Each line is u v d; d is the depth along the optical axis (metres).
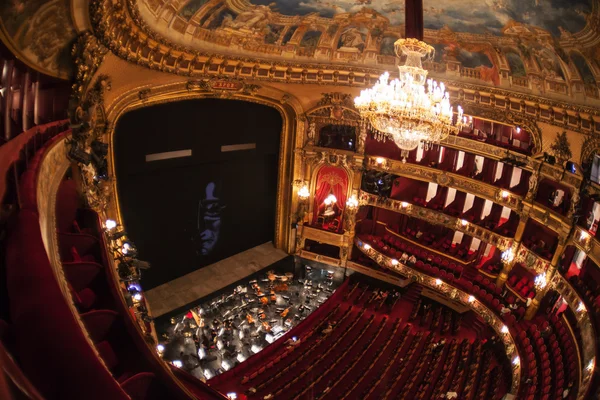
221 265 29.97
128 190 23.67
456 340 25.41
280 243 32.28
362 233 32.06
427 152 29.17
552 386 18.38
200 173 27.00
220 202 28.81
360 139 28.34
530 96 20.88
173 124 23.98
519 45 19.03
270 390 20.72
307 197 30.44
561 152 21.30
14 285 2.87
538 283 23.28
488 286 26.66
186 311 25.84
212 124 25.81
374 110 16.62
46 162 7.54
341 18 21.69
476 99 23.55
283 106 27.86
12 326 2.58
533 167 23.30
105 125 19.31
